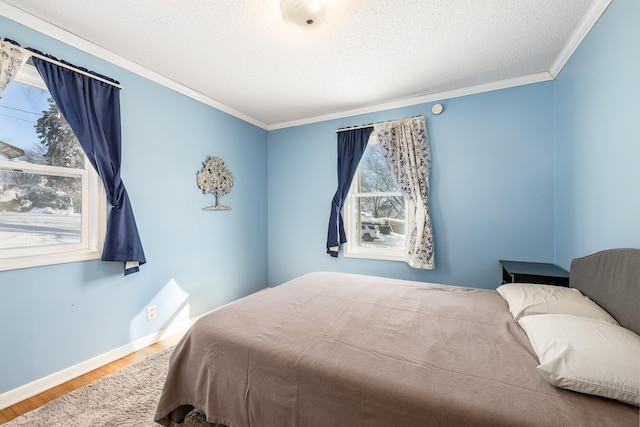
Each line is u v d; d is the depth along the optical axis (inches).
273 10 66.2
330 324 58.4
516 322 58.5
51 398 67.9
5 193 68.1
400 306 69.4
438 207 114.3
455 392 36.6
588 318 47.1
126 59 87.8
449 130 112.3
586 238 74.0
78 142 80.2
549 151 97.3
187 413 59.7
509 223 103.5
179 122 106.0
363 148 127.7
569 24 71.6
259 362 48.3
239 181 136.2
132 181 90.7
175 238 105.2
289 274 151.3
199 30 73.8
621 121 58.0
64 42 74.4
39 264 70.0
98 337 81.9
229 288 130.5
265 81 103.3
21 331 67.3
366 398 39.0
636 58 52.9
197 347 56.2
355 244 136.0
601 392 33.6
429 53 84.8
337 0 62.0
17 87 70.0
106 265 83.9
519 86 101.1
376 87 108.1
